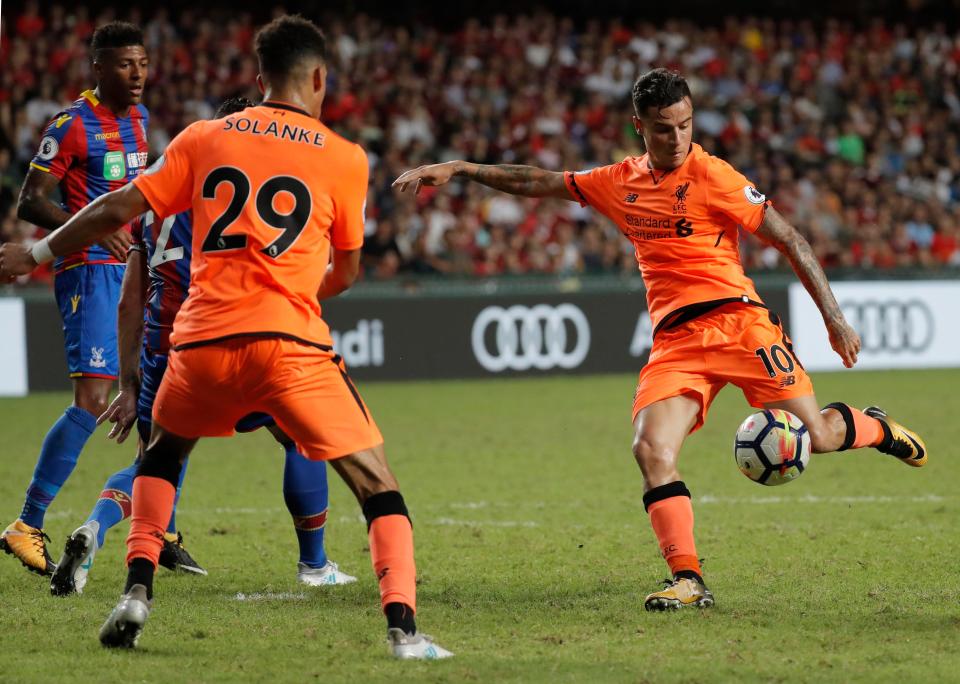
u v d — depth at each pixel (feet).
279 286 49.37
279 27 51.44
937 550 74.38
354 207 51.11
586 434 137.80
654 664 48.83
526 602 61.26
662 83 60.49
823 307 62.28
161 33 251.60
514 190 66.13
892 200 245.24
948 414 150.10
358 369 193.77
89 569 67.41
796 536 79.66
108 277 72.84
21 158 217.36
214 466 117.60
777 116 270.05
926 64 289.33
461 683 46.16
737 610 58.49
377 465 50.42
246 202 49.37
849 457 119.44
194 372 49.32
